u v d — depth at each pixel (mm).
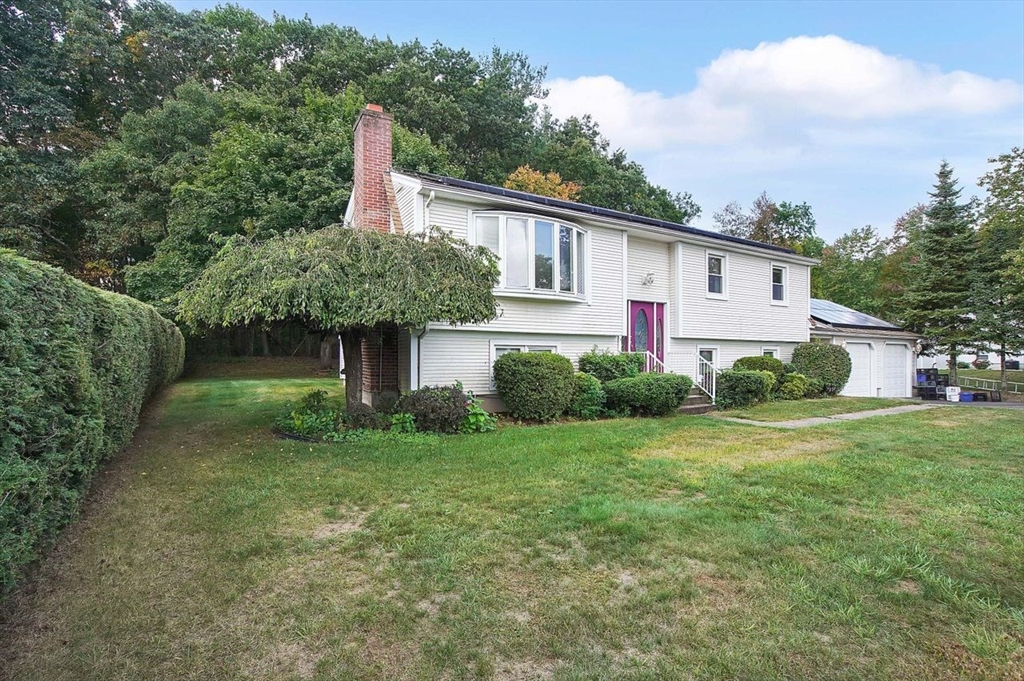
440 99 25547
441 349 10555
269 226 18156
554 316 11789
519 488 5238
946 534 4000
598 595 3127
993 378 28266
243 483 5465
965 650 2602
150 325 9578
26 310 3246
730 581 3289
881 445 7551
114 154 19875
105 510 4645
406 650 2625
